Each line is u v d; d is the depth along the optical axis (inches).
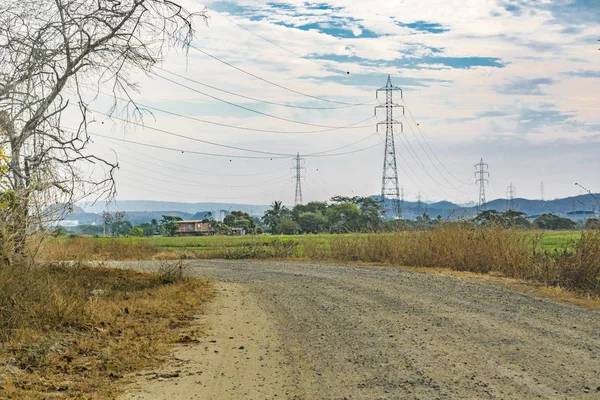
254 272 959.6
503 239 848.3
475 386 268.5
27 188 507.5
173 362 332.5
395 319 452.8
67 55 569.3
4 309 385.1
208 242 2266.2
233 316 491.8
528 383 270.7
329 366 316.2
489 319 443.2
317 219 4069.9
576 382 271.1
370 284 706.8
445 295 588.7
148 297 567.2
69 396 267.1
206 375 304.7
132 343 370.9
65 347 353.7
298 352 352.5
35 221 514.3
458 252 906.1
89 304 460.8
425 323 432.1
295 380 291.3
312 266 1061.8
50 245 628.1
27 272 454.6
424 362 315.9
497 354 329.4
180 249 1761.8
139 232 3235.7
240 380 293.9
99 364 322.0
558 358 317.7
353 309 511.8
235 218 4724.4
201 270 1022.4
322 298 593.3
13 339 350.0
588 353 328.8
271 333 413.7
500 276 783.1
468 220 979.3
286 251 1403.8
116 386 285.4
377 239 1147.9
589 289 604.1
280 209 4643.2
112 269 805.9
